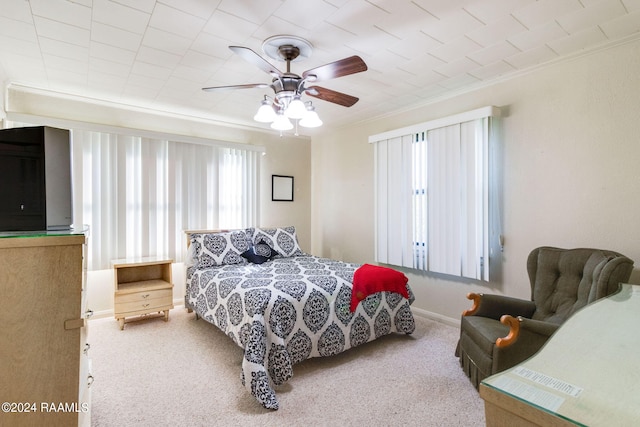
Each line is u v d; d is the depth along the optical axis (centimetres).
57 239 118
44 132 150
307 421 192
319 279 283
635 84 234
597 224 251
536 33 228
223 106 382
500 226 307
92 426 185
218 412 200
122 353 280
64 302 120
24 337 115
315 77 222
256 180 473
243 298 253
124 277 372
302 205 534
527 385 66
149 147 388
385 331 299
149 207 387
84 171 347
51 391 119
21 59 262
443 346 296
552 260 247
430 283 368
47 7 193
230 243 381
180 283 412
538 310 244
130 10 197
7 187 147
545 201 279
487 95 318
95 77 299
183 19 207
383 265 418
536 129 284
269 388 209
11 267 113
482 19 210
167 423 190
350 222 471
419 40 236
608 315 109
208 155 433
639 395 63
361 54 256
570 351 82
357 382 235
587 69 256
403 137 386
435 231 352
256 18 206
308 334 251
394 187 397
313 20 209
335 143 497
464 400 213
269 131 495
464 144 325
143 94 343
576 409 59
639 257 232
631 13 204
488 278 307
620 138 241
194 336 319
